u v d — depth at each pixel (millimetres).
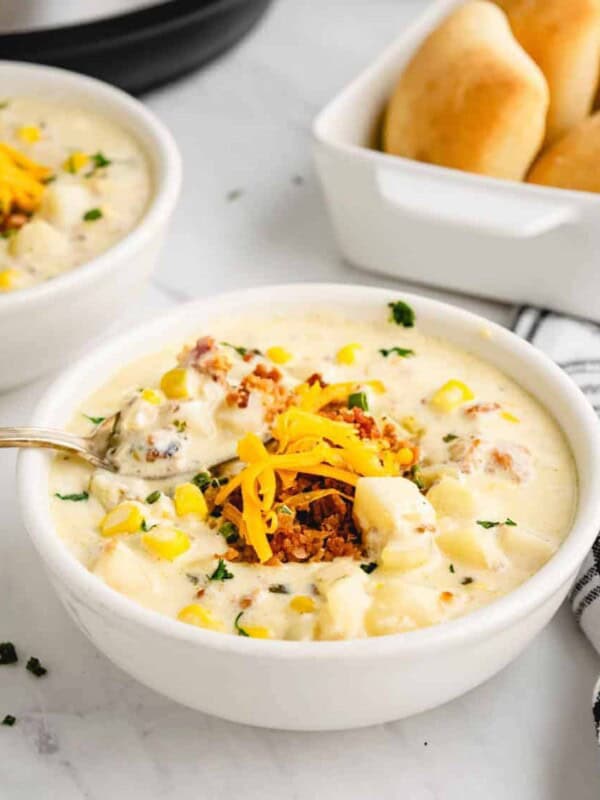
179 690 338
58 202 498
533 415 402
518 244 487
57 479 381
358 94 558
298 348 429
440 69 530
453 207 481
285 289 441
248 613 339
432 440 395
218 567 350
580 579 385
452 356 426
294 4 745
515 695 374
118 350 418
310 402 391
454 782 350
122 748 362
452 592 343
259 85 670
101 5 589
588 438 379
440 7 607
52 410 394
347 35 713
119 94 554
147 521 363
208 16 618
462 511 366
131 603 327
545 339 483
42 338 457
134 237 469
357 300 438
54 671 384
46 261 481
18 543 424
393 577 347
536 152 528
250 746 362
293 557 356
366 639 316
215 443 385
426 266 516
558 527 365
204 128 638
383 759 357
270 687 322
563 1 543
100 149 540
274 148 623
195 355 398
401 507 352
